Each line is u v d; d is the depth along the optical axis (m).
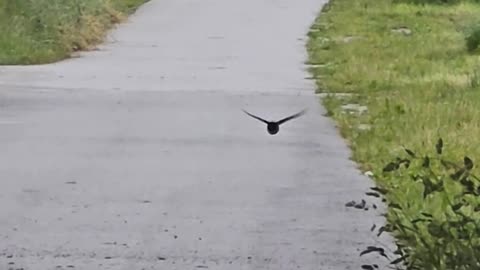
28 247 12.17
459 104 21.84
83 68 29.94
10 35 32.62
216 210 13.95
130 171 16.38
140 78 27.81
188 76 28.34
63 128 20.17
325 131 20.02
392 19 43.53
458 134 18.48
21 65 30.73
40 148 18.22
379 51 33.31
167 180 15.74
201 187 15.29
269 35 38.31
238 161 17.20
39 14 34.53
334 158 17.38
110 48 34.94
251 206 14.16
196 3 47.62
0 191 14.94
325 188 15.20
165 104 23.22
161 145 18.55
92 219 13.44
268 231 12.92
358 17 44.00
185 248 12.19
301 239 12.56
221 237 12.65
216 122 20.94
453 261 9.01
